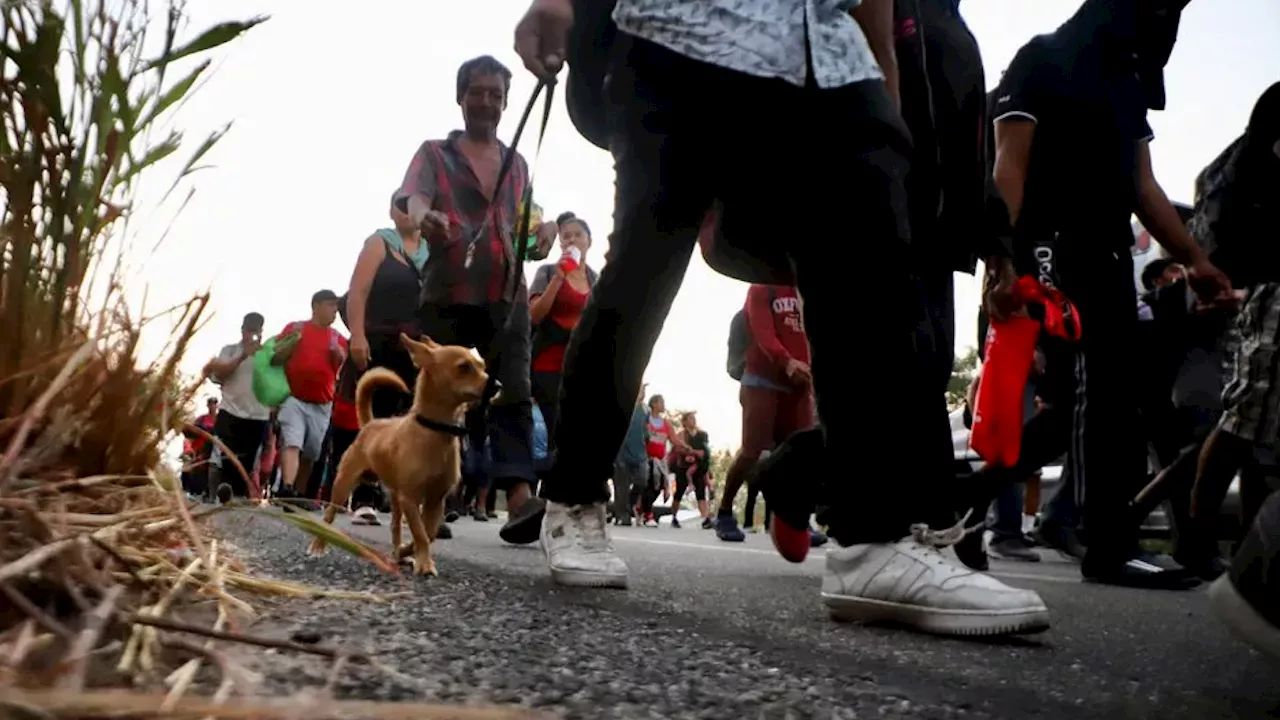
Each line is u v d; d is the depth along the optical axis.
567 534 2.82
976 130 3.09
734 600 2.73
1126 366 4.00
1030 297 3.36
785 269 2.62
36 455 1.45
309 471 8.45
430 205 4.77
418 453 3.01
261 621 1.55
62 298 1.60
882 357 2.31
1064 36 3.99
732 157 2.40
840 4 2.35
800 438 3.55
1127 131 3.93
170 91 1.70
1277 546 1.48
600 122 2.75
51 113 1.56
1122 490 4.05
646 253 2.50
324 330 8.37
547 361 6.26
